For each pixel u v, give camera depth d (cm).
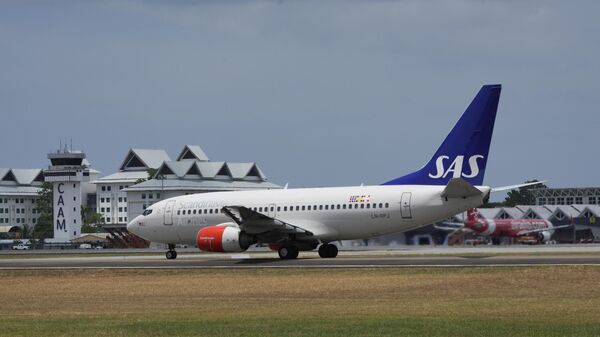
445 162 16250
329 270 13325
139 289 11869
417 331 7662
